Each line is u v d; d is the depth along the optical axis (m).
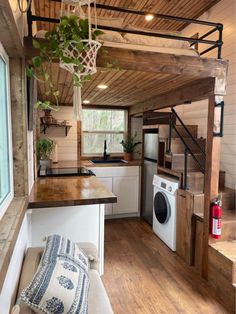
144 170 4.32
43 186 2.37
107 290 2.30
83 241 2.26
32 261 1.48
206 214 2.48
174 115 3.48
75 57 1.40
